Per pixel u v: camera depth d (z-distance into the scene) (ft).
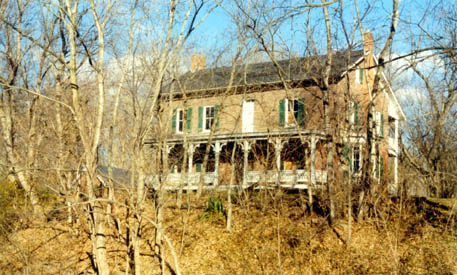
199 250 60.95
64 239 65.92
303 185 74.33
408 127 86.99
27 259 58.13
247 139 79.97
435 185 71.31
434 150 71.87
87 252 64.23
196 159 94.12
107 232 65.05
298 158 81.66
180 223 67.21
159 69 55.42
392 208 63.41
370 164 61.72
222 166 89.35
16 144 76.23
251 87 86.33
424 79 75.20
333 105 68.74
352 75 82.53
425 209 61.82
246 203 69.82
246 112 89.66
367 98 85.20
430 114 79.36
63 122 64.95
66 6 48.08
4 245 61.82
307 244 57.57
